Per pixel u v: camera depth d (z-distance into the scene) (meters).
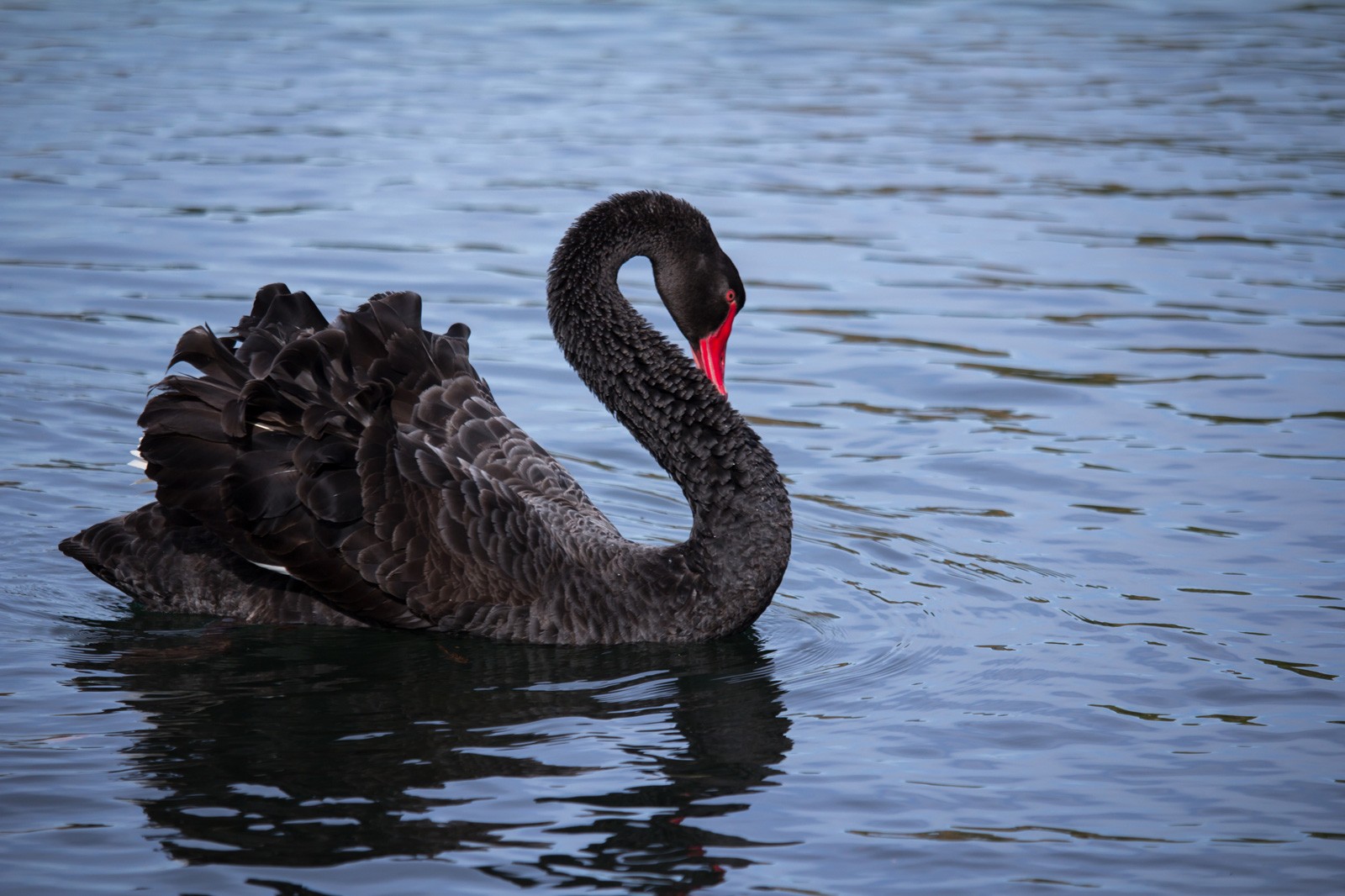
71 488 13.72
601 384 12.02
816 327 18.59
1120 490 14.08
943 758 9.32
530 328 18.30
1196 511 13.54
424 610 10.85
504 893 7.62
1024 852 8.17
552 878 7.78
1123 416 15.94
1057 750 9.45
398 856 7.95
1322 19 36.03
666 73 30.80
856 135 26.58
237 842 8.06
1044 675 10.59
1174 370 17.11
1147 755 9.37
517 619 11.05
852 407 16.31
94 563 11.57
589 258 12.10
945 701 10.20
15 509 13.23
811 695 10.33
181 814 8.36
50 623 11.33
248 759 9.09
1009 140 26.42
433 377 11.73
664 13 36.66
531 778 8.91
